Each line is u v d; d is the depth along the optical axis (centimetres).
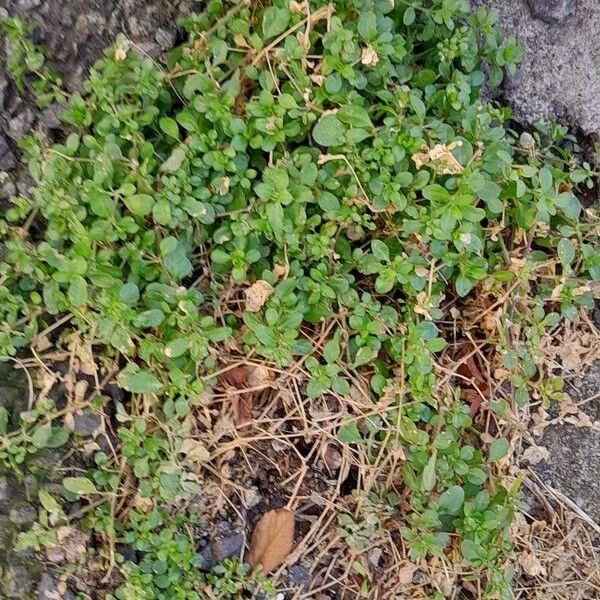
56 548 26
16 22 26
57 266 25
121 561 26
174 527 26
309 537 28
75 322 26
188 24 26
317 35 25
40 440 26
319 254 26
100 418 27
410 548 27
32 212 27
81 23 27
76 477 26
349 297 27
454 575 28
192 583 26
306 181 25
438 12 27
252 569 28
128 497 27
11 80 27
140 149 25
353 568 28
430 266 27
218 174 26
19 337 26
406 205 26
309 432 28
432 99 27
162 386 26
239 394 28
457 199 25
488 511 26
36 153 25
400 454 27
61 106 27
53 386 27
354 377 28
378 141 25
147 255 26
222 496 27
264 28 25
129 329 25
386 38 25
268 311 26
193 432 27
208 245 27
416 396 27
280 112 25
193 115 26
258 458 28
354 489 28
